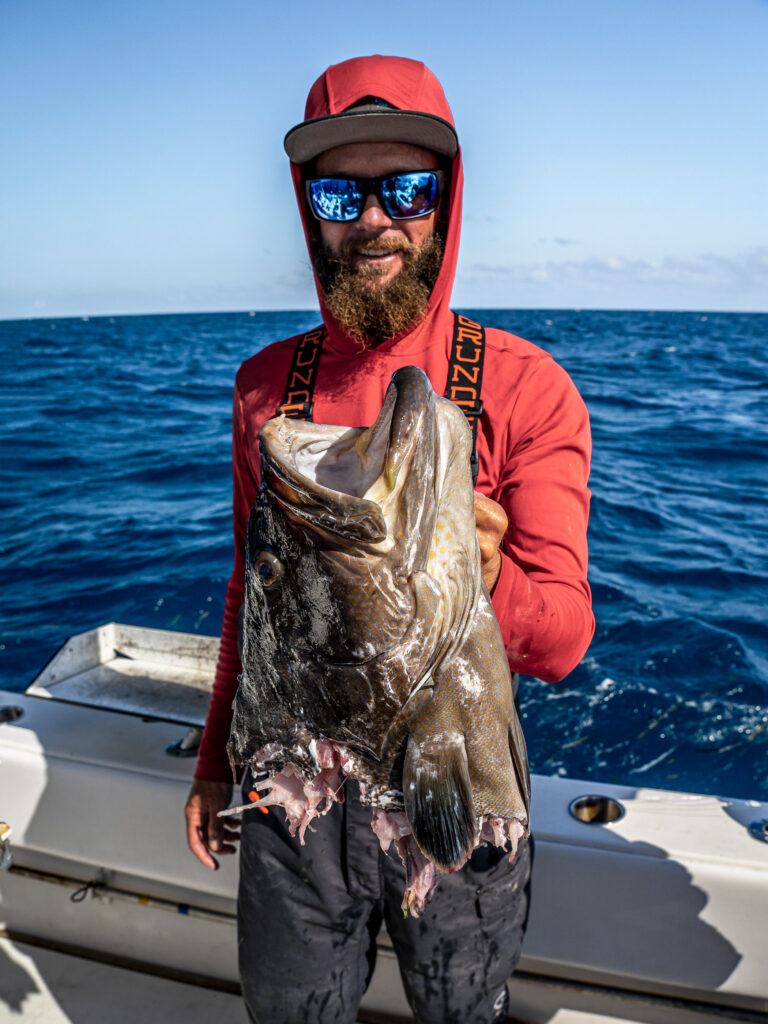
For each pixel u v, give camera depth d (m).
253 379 1.76
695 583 6.25
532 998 2.08
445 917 1.54
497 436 1.53
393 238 1.55
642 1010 2.02
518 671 1.39
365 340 1.62
